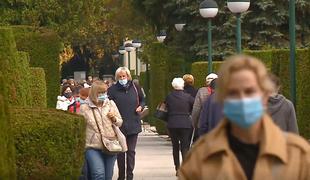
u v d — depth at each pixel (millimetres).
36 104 50562
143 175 47344
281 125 25766
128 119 41312
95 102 34344
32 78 50312
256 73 13406
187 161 14211
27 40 59625
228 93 13422
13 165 25594
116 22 133250
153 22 89188
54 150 28422
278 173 13492
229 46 79438
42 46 59969
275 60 56000
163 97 82938
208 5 57281
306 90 48062
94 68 177125
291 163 13555
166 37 88500
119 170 41312
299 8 79875
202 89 39156
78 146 29828
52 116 29047
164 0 84438
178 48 82625
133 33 135125
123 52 143125
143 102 42031
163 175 47250
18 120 28375
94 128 34062
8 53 37938
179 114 45688
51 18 91438
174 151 46438
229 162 13594
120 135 34500
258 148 13688
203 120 29062
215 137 13812
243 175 13578
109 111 34344
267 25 80125
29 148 28094
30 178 28109
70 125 28875
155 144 74125
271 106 25719
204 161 13859
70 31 95062
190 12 80125
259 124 13633
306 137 48188
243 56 13797
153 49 83500
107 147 33906
